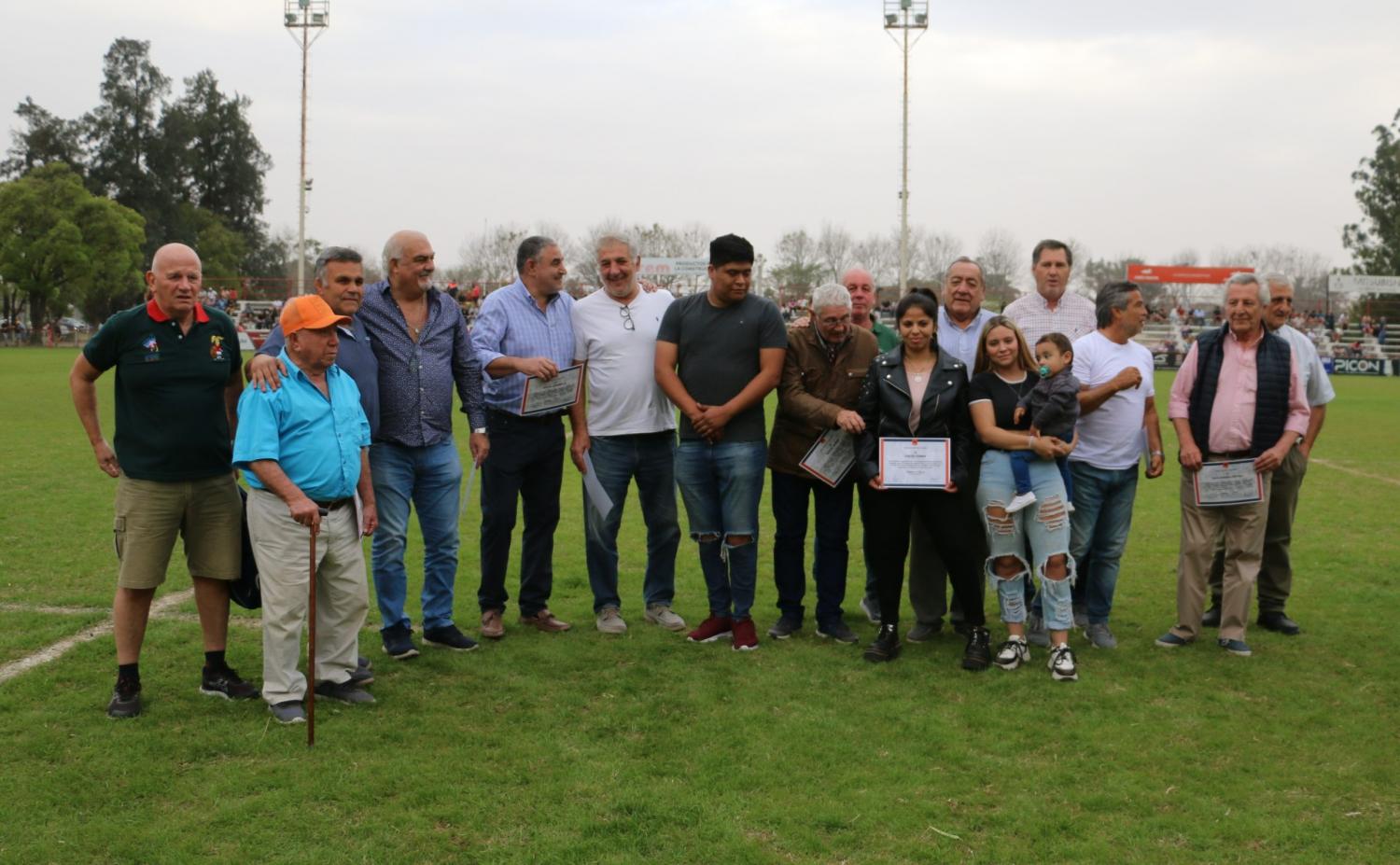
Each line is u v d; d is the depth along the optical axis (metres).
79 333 62.53
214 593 4.98
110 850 3.54
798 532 6.09
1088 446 5.88
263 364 4.64
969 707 4.96
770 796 4.00
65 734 4.49
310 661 4.43
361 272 5.25
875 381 5.64
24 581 7.00
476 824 3.75
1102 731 4.68
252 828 3.70
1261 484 5.71
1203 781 4.18
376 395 5.37
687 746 4.48
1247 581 5.80
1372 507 10.57
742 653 5.78
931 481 5.43
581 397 6.15
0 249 56.47
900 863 3.53
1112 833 3.76
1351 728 4.73
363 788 4.00
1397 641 6.05
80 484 10.87
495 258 54.56
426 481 5.68
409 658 5.59
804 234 57.66
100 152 71.19
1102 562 5.96
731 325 5.82
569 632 6.18
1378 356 40.28
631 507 10.48
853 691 5.18
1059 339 5.38
